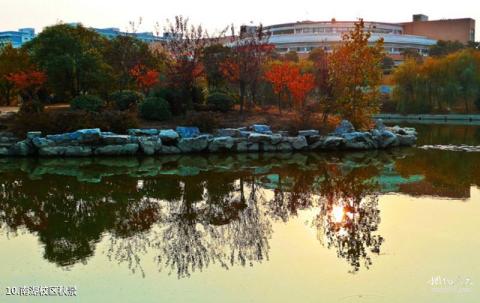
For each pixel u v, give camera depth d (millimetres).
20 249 7719
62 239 8234
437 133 28266
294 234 8430
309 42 86000
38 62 23188
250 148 18047
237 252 7500
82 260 7176
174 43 22484
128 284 6266
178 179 13312
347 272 6629
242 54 22453
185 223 9234
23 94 25484
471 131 29641
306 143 18578
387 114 44844
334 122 20625
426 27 104312
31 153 16578
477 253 7320
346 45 21219
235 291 6027
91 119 17641
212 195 11570
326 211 10047
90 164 15438
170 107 20219
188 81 21000
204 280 6383
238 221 9359
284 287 6152
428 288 6082
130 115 18219
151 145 17000
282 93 26500
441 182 12938
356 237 8195
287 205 10625
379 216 9547
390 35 91125
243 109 22953
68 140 16672
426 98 42906
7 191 11812
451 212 9766
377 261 7031
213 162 16078
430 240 7961
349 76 20797
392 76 45000
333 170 14898
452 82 41375
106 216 9742
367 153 18625
